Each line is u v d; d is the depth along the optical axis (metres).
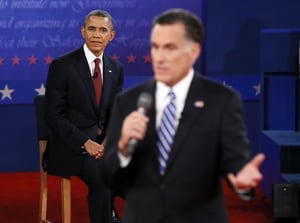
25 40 26.98
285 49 23.56
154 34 9.48
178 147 9.59
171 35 9.36
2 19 26.70
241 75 27.84
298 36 23.48
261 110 23.95
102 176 9.91
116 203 22.94
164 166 9.64
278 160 21.52
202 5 27.75
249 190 9.38
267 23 27.70
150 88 9.90
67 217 18.83
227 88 9.84
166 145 9.64
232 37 27.67
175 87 9.78
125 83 27.59
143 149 9.68
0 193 24.33
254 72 27.88
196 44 9.59
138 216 9.72
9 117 27.12
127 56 27.75
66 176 18.33
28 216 21.88
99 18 18.67
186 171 9.57
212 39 27.62
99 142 18.81
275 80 23.75
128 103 9.96
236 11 27.56
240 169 9.34
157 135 9.68
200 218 9.62
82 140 18.08
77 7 27.11
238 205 22.75
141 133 8.76
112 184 9.82
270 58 23.62
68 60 18.67
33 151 27.48
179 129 9.64
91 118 18.64
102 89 18.88
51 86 18.50
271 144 22.47
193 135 9.61
